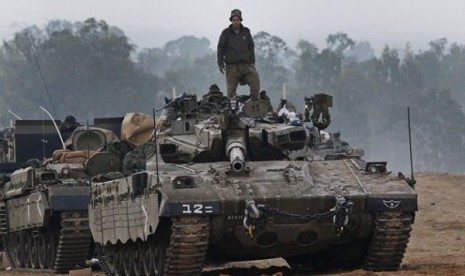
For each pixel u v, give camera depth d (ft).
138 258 183.52
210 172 170.81
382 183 172.04
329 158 183.11
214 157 180.34
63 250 216.13
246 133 181.88
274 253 174.91
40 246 232.73
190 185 165.17
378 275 165.68
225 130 180.96
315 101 193.88
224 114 180.14
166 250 168.96
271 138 180.86
